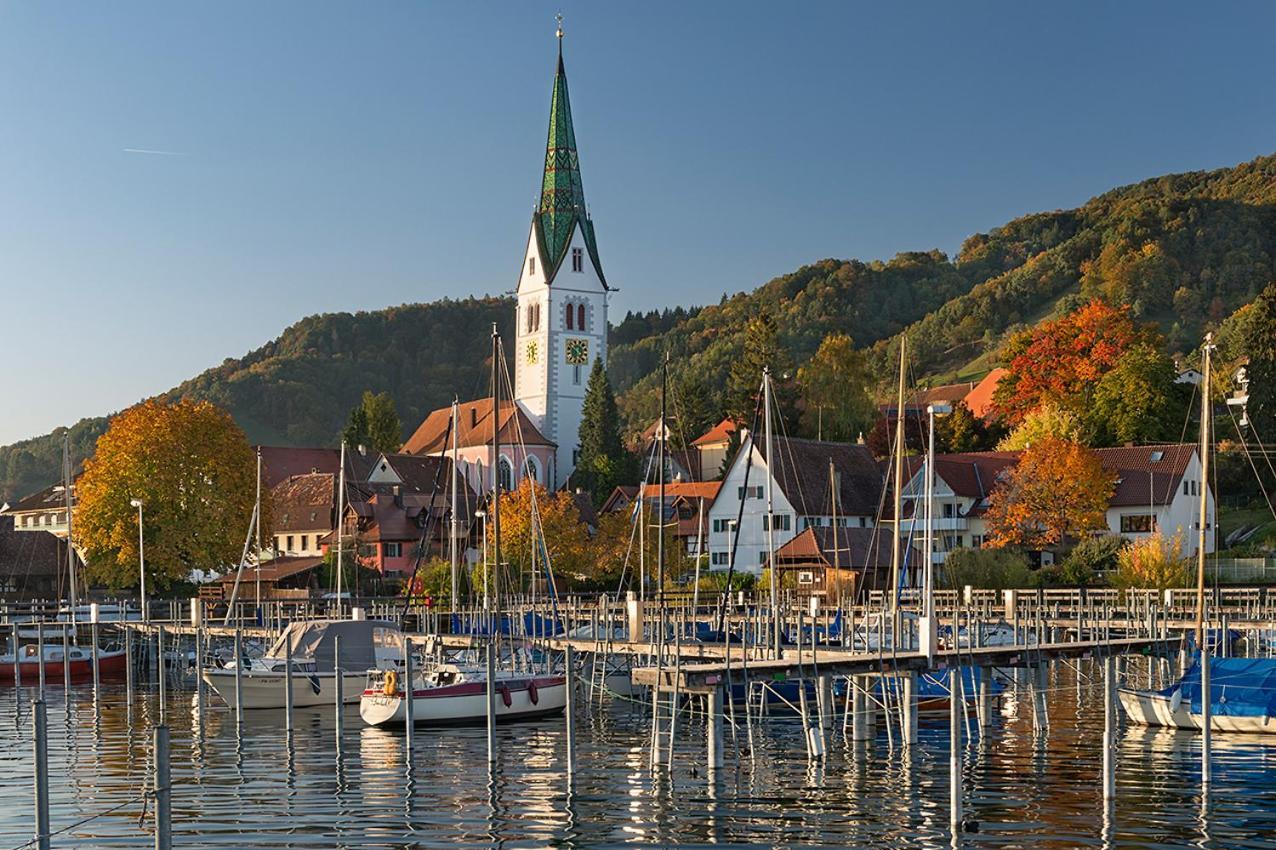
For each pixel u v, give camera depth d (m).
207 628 87.50
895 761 51.00
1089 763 49.91
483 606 93.62
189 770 50.88
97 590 132.12
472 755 53.50
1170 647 59.72
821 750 52.41
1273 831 38.84
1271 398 142.25
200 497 114.94
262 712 68.94
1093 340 151.88
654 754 49.72
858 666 50.16
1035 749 53.47
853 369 170.75
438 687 62.00
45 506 193.00
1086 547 110.44
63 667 90.19
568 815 41.91
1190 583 101.19
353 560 135.12
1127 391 141.12
